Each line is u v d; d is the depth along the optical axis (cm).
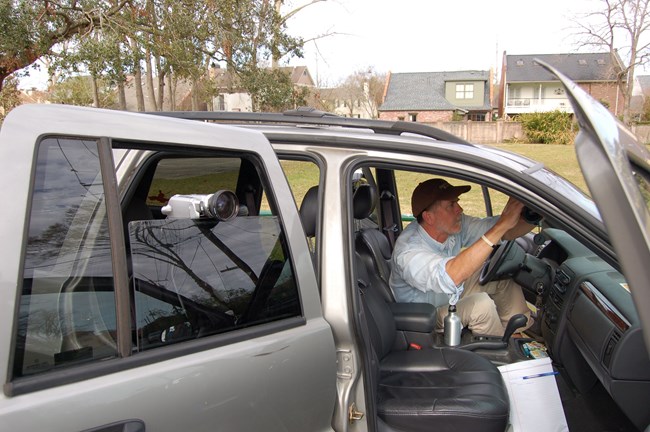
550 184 198
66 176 123
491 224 321
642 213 80
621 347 213
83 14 1449
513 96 4988
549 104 4919
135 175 188
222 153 156
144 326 131
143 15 1603
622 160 84
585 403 279
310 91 2295
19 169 115
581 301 263
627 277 80
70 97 3438
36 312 114
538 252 391
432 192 298
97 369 119
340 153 188
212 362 137
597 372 232
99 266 126
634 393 214
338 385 172
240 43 1836
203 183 204
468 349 289
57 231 120
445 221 298
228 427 138
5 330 108
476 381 230
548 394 217
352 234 183
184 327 138
